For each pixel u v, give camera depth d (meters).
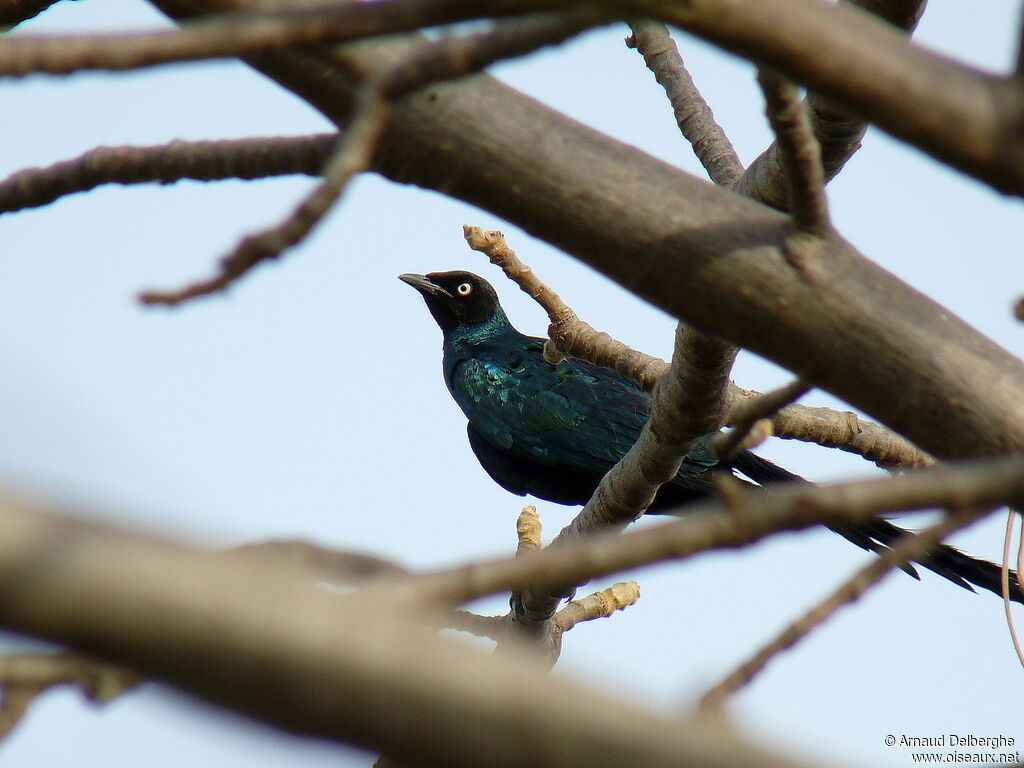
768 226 6.03
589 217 6.05
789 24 4.45
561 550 3.99
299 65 6.16
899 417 5.95
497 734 3.20
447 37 4.47
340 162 4.49
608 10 4.25
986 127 4.55
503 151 6.07
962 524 4.84
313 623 3.28
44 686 4.00
